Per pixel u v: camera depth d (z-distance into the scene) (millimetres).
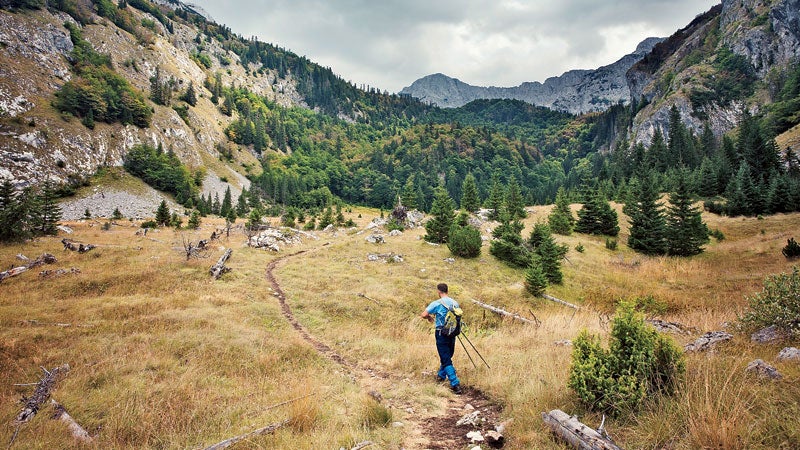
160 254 26828
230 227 53156
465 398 6719
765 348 6961
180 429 5520
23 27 126812
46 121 105688
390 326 15758
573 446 4180
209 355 9297
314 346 11672
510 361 8078
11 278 19281
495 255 31719
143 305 14305
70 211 85625
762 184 52625
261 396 6984
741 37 181500
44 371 7422
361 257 30203
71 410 6113
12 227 32688
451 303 7410
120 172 114562
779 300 8156
